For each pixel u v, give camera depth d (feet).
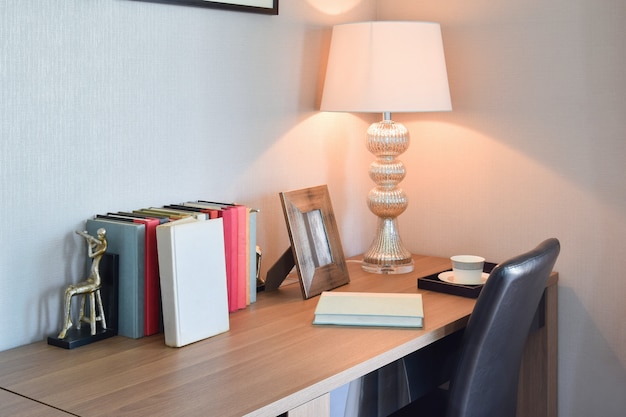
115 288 5.78
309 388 4.80
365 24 7.23
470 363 5.75
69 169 5.78
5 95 5.33
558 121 7.68
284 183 7.75
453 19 8.25
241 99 7.16
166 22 6.39
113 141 6.08
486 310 5.63
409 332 5.92
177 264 5.52
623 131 7.32
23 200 5.51
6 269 5.46
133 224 5.72
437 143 8.54
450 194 8.50
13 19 5.33
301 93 7.84
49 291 5.74
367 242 8.91
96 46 5.88
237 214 6.40
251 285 6.71
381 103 7.19
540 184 7.86
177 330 5.52
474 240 8.39
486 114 8.14
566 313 7.88
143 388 4.76
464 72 8.24
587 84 7.47
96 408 4.45
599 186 7.52
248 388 4.75
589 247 7.64
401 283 7.41
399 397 6.04
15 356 5.36
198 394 4.66
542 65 7.72
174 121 6.55
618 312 7.55
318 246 7.13
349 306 6.28
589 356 7.79
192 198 6.79
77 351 5.48
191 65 6.64
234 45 7.03
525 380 7.95
